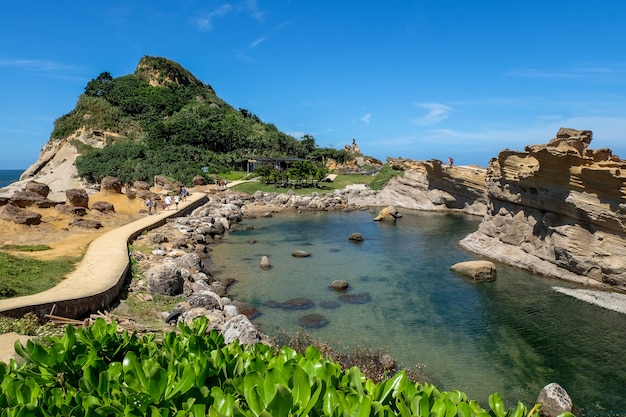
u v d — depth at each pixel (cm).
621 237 2550
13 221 3080
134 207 4709
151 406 397
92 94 11706
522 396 1464
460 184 5919
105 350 556
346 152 12156
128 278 2156
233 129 11431
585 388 1511
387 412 387
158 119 10962
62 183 8544
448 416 406
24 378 450
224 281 2716
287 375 420
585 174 2633
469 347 1823
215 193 6831
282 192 7294
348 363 1609
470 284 2723
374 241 4131
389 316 2169
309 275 2925
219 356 512
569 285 2711
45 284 1802
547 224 2994
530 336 1936
